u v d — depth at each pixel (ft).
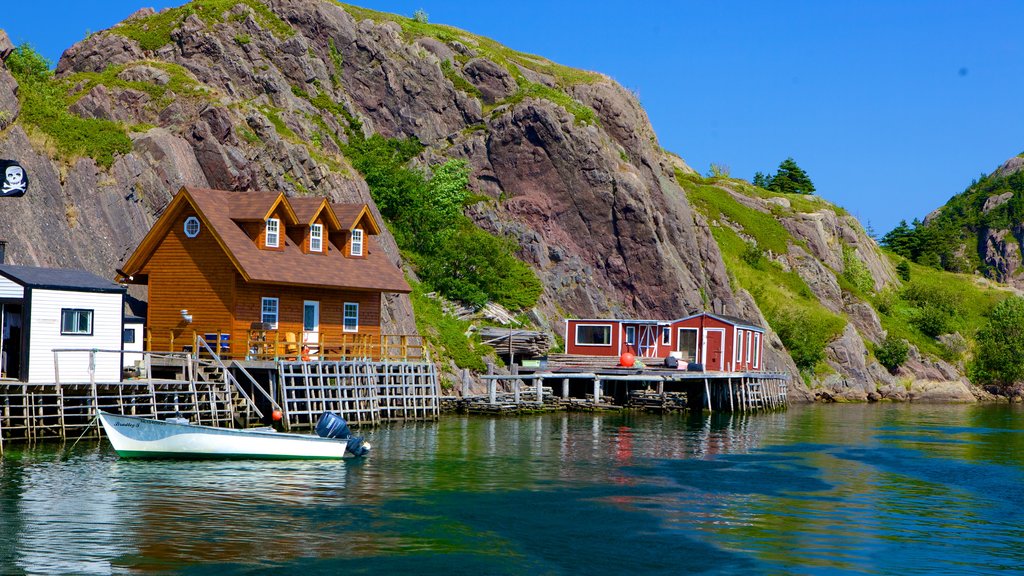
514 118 307.78
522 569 81.25
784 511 106.22
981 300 499.51
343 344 174.29
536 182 306.35
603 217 306.35
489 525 95.25
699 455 148.15
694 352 260.62
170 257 173.68
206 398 155.33
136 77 231.09
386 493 108.27
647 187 328.08
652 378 224.74
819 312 376.27
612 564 83.51
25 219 169.99
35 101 188.65
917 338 416.05
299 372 169.68
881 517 104.58
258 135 225.35
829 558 87.10
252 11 283.18
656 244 307.37
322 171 234.99
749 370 273.33
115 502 97.71
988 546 92.94
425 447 145.38
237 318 167.53
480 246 269.85
